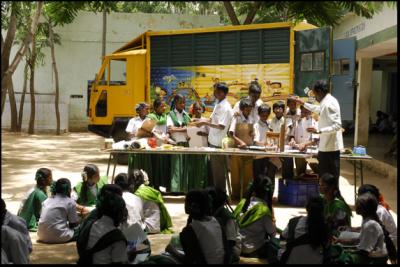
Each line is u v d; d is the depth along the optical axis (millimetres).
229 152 6938
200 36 10500
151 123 7703
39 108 19375
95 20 20484
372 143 15094
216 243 4043
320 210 3943
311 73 9797
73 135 18844
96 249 3904
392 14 9508
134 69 11211
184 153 7094
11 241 3990
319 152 6773
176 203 7641
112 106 11617
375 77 21250
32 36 4820
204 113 10438
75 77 20688
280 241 4738
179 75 10734
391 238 4742
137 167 7785
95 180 6129
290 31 9773
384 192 8641
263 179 5043
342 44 10641
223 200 4613
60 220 5434
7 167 10672
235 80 10234
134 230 4699
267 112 7488
